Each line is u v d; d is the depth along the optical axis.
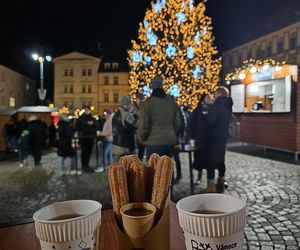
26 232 1.57
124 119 7.96
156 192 0.98
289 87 10.04
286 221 4.64
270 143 11.36
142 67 26.78
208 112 5.80
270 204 5.51
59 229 0.85
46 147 16.88
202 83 24.41
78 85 50.34
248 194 6.18
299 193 6.15
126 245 0.92
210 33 24.08
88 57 50.25
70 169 9.91
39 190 7.25
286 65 10.23
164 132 5.10
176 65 24.28
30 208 5.88
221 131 5.69
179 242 1.34
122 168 1.00
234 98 13.65
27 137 11.23
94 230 0.92
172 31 23.97
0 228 1.64
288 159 10.25
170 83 24.45
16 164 11.66
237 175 7.93
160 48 24.47
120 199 0.97
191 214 0.83
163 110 5.09
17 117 18.22
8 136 15.53
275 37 28.89
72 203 1.06
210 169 5.83
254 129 12.49
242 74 12.82
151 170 1.05
